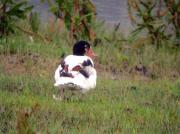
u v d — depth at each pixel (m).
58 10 19.91
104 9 26.62
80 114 12.11
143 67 18.41
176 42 20.45
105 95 14.29
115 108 13.02
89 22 19.81
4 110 11.75
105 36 20.44
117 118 12.07
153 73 18.03
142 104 13.95
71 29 19.81
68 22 19.73
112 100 13.88
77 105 12.87
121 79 16.86
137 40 20.06
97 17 24.88
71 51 18.66
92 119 11.83
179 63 19.17
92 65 13.55
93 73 13.52
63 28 20.33
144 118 12.36
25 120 7.38
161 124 11.96
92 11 19.84
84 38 19.89
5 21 19.08
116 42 20.17
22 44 18.66
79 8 19.75
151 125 11.80
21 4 19.20
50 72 16.67
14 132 10.38
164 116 12.59
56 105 12.57
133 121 12.00
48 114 11.78
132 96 14.59
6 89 14.02
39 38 19.59
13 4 19.47
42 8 25.48
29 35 19.58
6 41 18.75
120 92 14.88
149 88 15.75
